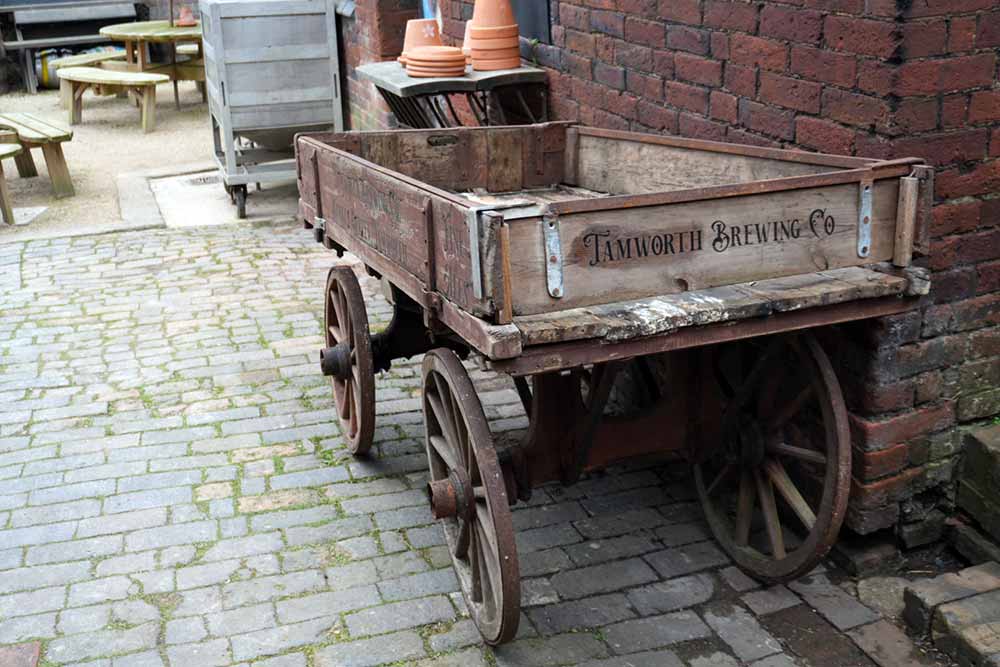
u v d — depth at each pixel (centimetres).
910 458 339
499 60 520
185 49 1416
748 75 361
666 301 273
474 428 292
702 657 309
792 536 369
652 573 352
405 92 499
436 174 453
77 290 652
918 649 308
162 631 326
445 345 426
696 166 384
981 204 321
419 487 412
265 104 792
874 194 293
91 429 464
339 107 807
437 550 368
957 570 344
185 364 534
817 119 331
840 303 287
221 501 402
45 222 816
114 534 380
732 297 275
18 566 361
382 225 334
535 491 407
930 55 298
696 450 358
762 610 331
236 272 682
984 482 337
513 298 262
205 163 991
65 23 1403
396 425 466
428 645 318
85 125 1191
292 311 609
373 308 608
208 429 463
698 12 382
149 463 433
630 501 398
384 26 723
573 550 367
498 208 255
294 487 412
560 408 338
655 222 271
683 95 400
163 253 727
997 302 334
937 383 335
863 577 344
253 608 337
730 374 382
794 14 333
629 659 309
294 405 486
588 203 262
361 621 329
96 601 341
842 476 308
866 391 329
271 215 820
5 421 473
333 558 364
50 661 312
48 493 409
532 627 325
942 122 307
